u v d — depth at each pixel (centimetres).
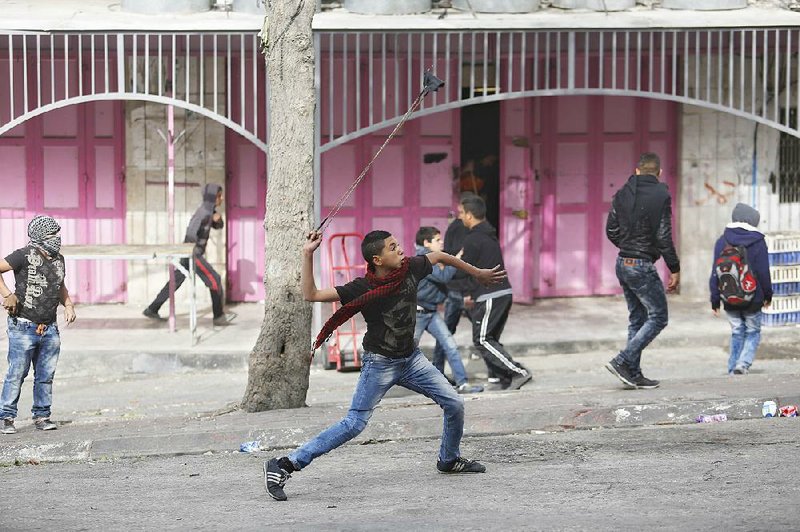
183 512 959
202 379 1727
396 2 1794
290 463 985
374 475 1077
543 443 1190
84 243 2127
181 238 2095
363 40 1922
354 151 2139
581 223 2198
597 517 884
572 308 2114
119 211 2125
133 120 2077
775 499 930
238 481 1077
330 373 1755
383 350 970
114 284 2134
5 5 1861
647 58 2148
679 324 1953
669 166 2192
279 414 1323
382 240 948
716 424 1261
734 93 2153
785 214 2178
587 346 1861
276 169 1345
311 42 1345
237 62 2091
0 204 2123
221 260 2103
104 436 1248
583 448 1161
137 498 1020
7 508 994
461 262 994
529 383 1648
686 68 1802
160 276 2102
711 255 2177
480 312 1548
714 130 2155
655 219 1380
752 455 1102
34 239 1327
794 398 1311
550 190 2184
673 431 1230
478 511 922
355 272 2134
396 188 2148
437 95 2111
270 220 1350
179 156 2088
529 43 1966
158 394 1634
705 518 872
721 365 1758
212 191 1956
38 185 2122
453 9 1848
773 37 1989
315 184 1755
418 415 1290
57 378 1744
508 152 2112
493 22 1755
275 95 1345
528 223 2114
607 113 2183
